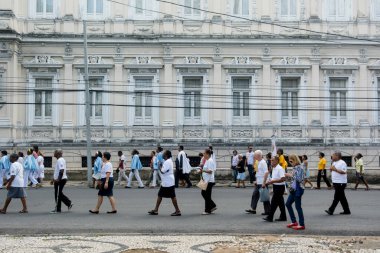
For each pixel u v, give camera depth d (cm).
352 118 4306
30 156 3491
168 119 4234
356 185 3609
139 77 4262
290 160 1922
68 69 4206
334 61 4312
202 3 4309
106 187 2239
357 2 4359
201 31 4284
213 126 4228
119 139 4184
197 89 4288
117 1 4272
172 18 4266
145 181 3984
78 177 4106
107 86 4228
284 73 4300
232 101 4284
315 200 2825
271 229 1877
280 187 2045
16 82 4116
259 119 4284
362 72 4319
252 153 3675
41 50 4184
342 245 1586
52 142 4134
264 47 4284
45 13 4241
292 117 4303
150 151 4169
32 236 1719
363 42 4322
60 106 4197
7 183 2266
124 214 2236
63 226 1922
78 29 4228
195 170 4053
